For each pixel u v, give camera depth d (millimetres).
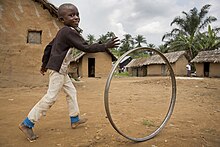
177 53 30953
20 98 6250
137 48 2631
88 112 4445
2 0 8922
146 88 9617
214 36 35438
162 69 31969
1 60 8750
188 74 26766
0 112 4406
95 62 23875
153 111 4590
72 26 3078
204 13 38625
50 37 9781
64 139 2812
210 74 25922
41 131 3148
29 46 9305
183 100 6125
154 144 2619
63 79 2994
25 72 9156
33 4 9555
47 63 2980
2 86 8672
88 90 8812
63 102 5633
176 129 3238
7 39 8922
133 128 3291
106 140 2766
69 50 2988
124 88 9719
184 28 40156
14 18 9133
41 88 8727
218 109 4793
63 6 3041
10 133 3068
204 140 2752
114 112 4445
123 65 50969
